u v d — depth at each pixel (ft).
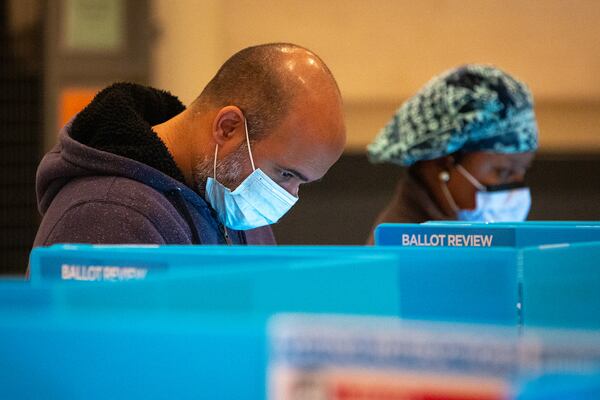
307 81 9.48
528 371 2.55
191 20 22.27
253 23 22.57
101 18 22.17
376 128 22.82
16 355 2.91
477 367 2.48
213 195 9.70
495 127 12.98
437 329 2.60
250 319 2.83
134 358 2.83
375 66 22.80
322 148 9.43
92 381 2.87
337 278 4.26
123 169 8.98
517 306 4.93
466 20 22.53
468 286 4.88
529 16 22.38
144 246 5.04
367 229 22.38
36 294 3.56
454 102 13.01
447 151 13.20
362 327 2.57
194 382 2.79
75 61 22.26
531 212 22.31
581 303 5.09
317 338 2.54
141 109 10.42
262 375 2.73
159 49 22.27
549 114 22.44
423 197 13.65
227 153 9.55
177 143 9.94
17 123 22.44
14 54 22.31
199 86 22.40
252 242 11.25
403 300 4.84
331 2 22.70
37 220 22.93
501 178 13.37
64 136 9.41
